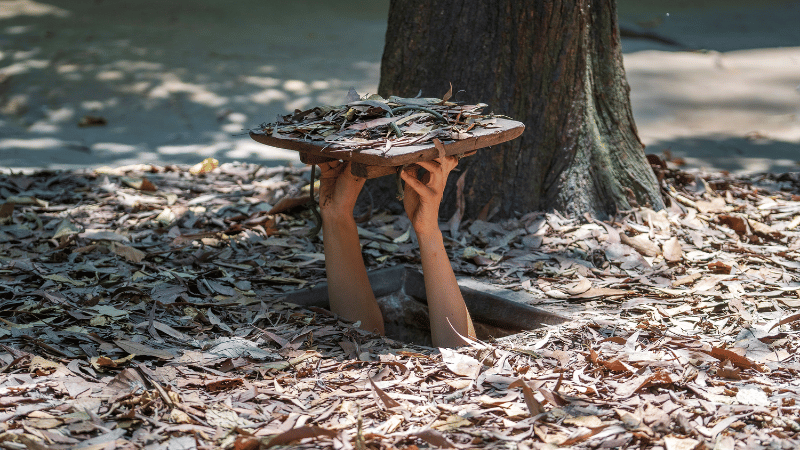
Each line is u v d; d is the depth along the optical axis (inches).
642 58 469.7
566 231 175.8
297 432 92.1
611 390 105.4
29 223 178.5
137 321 128.1
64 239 164.4
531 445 92.5
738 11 624.4
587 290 146.3
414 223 126.8
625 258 162.1
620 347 118.4
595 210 182.7
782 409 99.6
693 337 122.3
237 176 228.1
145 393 102.1
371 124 120.6
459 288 141.5
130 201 197.3
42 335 120.6
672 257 161.0
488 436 94.4
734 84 407.8
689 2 656.4
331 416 99.6
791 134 317.1
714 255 162.4
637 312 136.8
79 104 350.3
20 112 336.8
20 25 510.0
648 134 318.7
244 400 103.2
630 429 94.8
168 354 114.8
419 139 114.0
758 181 225.0
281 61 450.9
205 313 133.2
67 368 109.4
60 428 94.0
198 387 106.9
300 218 188.9
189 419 97.5
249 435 93.5
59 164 259.9
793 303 136.7
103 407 99.7
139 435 94.1
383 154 108.2
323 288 146.6
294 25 561.9
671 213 188.1
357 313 136.3
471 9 183.0
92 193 205.2
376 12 622.2
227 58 450.6
